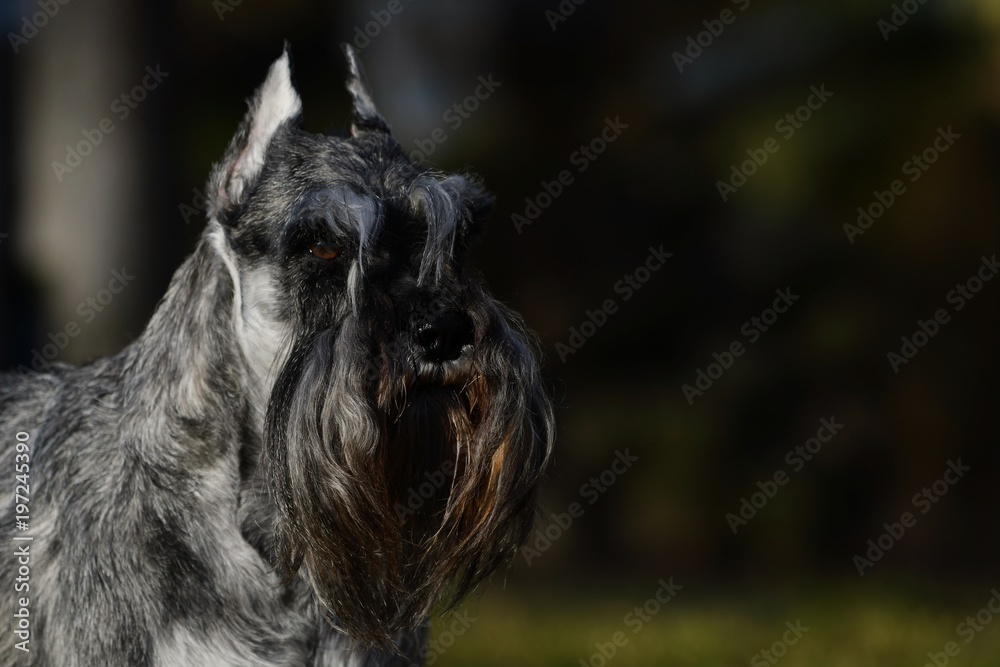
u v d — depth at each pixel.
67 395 6.01
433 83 22.03
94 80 12.95
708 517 22.92
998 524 22.73
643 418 23.12
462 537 5.62
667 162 22.84
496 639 12.25
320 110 20.91
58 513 5.54
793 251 22.36
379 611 5.59
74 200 12.95
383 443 5.29
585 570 23.20
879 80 20.58
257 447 5.47
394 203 5.55
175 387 5.47
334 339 5.23
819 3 20.83
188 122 19.91
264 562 5.38
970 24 19.67
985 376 22.42
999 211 20.81
